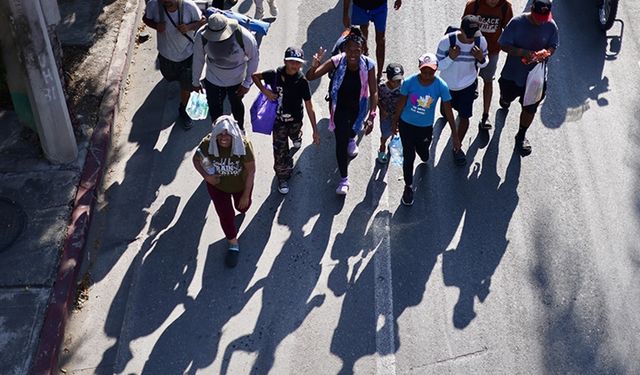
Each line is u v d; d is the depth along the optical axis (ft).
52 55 25.38
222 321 23.81
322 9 36.63
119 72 31.89
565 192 27.71
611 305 24.08
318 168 28.73
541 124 30.32
